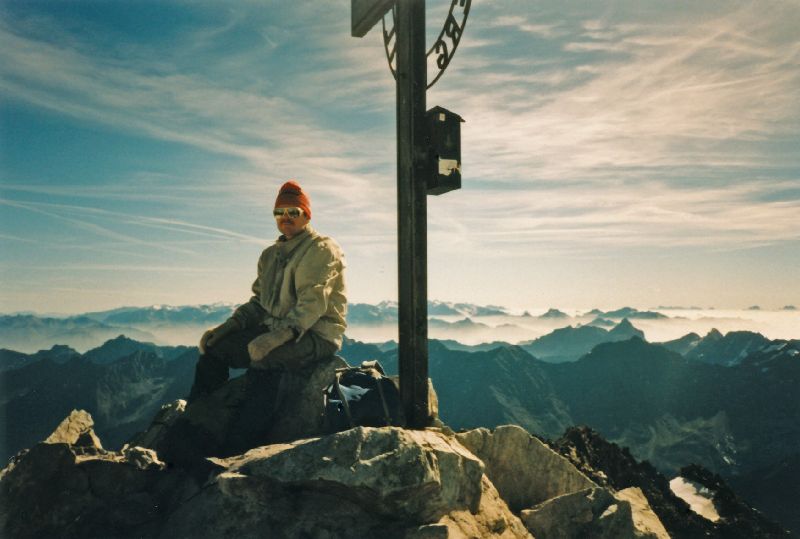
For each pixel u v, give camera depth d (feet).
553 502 10.14
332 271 11.00
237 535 8.10
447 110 10.38
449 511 8.63
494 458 10.89
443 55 10.26
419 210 10.50
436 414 10.68
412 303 10.37
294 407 10.48
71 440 10.89
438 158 10.27
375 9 11.67
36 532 8.60
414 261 10.39
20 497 8.70
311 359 10.75
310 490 8.53
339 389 9.93
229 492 8.20
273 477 8.32
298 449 8.45
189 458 9.75
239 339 11.50
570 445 16.37
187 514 8.55
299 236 11.27
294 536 8.07
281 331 10.37
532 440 10.97
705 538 15.38
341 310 11.23
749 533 16.84
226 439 9.98
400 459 8.19
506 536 9.15
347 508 8.39
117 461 9.37
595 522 9.96
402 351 10.57
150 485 9.49
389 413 9.77
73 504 8.85
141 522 8.87
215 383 11.30
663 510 15.75
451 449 8.91
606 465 16.65
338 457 8.25
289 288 10.98
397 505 8.17
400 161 10.86
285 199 11.09
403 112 10.80
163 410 13.66
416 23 10.73
